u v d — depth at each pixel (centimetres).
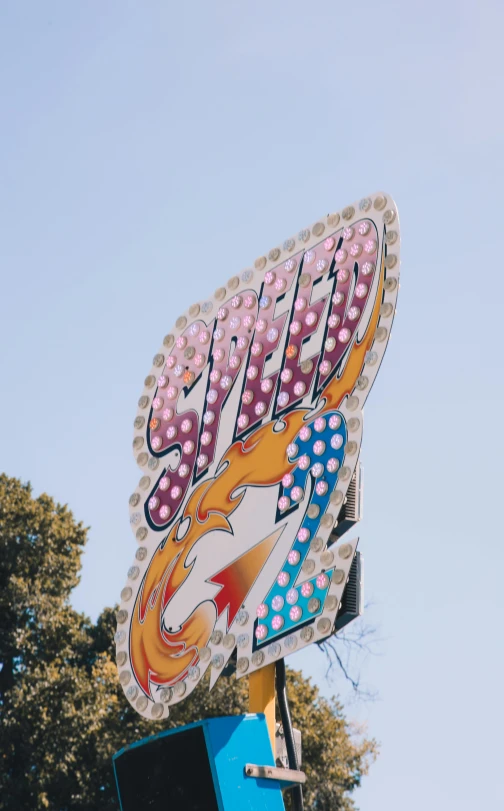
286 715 1315
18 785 3603
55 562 4284
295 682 4053
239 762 1176
